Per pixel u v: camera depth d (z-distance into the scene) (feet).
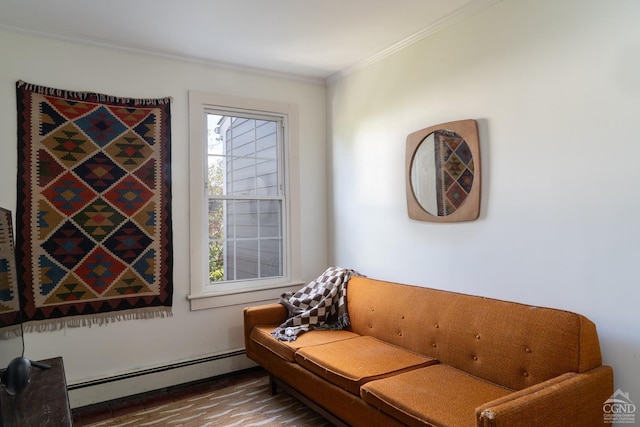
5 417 4.66
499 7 7.64
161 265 10.15
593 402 5.54
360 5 8.04
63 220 9.10
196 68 10.76
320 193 12.57
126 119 9.82
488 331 6.88
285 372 8.68
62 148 9.12
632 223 5.92
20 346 6.10
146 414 8.84
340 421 7.35
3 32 8.64
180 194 10.46
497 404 4.79
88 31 9.04
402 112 9.87
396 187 10.08
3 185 8.60
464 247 8.37
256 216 11.78
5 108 8.64
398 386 6.47
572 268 6.62
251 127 11.74
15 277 6.07
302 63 11.18
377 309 9.07
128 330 9.78
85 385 9.20
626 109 5.97
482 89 7.98
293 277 12.08
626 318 6.00
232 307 11.12
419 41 9.37
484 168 7.95
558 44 6.77
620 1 6.02
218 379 10.75
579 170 6.52
